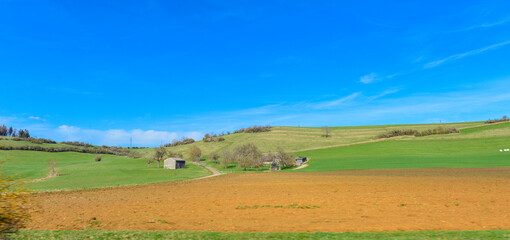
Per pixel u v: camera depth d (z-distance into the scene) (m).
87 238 13.16
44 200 32.84
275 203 27.31
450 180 44.94
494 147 112.00
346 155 121.06
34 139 195.00
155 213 23.47
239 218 20.64
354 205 25.22
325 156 123.69
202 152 172.50
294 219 19.84
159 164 125.88
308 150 148.00
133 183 55.44
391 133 167.00
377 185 40.41
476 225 16.69
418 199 27.59
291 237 13.16
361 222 18.23
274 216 21.16
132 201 31.08
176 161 109.19
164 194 37.06
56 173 84.19
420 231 13.95
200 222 19.47
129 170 91.69
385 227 16.47
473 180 44.12
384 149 128.62
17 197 9.26
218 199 31.00
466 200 26.45
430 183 41.38
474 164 76.00
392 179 48.72
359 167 81.56
